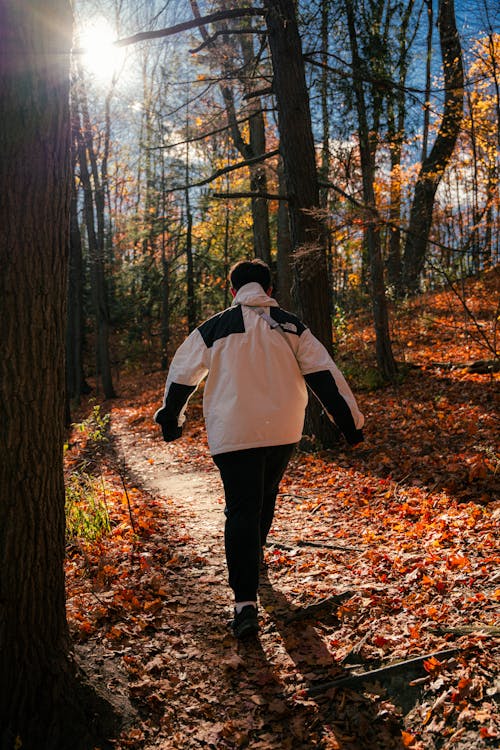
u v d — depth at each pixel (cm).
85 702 250
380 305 1161
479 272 1522
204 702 271
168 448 1167
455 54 1093
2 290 224
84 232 3023
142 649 306
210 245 2484
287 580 401
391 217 1032
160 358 2855
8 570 231
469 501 530
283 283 1516
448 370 1120
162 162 2120
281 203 1496
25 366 230
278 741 246
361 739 240
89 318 3114
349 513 582
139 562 427
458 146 1336
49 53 230
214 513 621
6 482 228
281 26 827
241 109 1101
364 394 1132
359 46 964
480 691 242
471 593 331
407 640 294
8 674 233
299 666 293
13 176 224
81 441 1260
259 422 319
